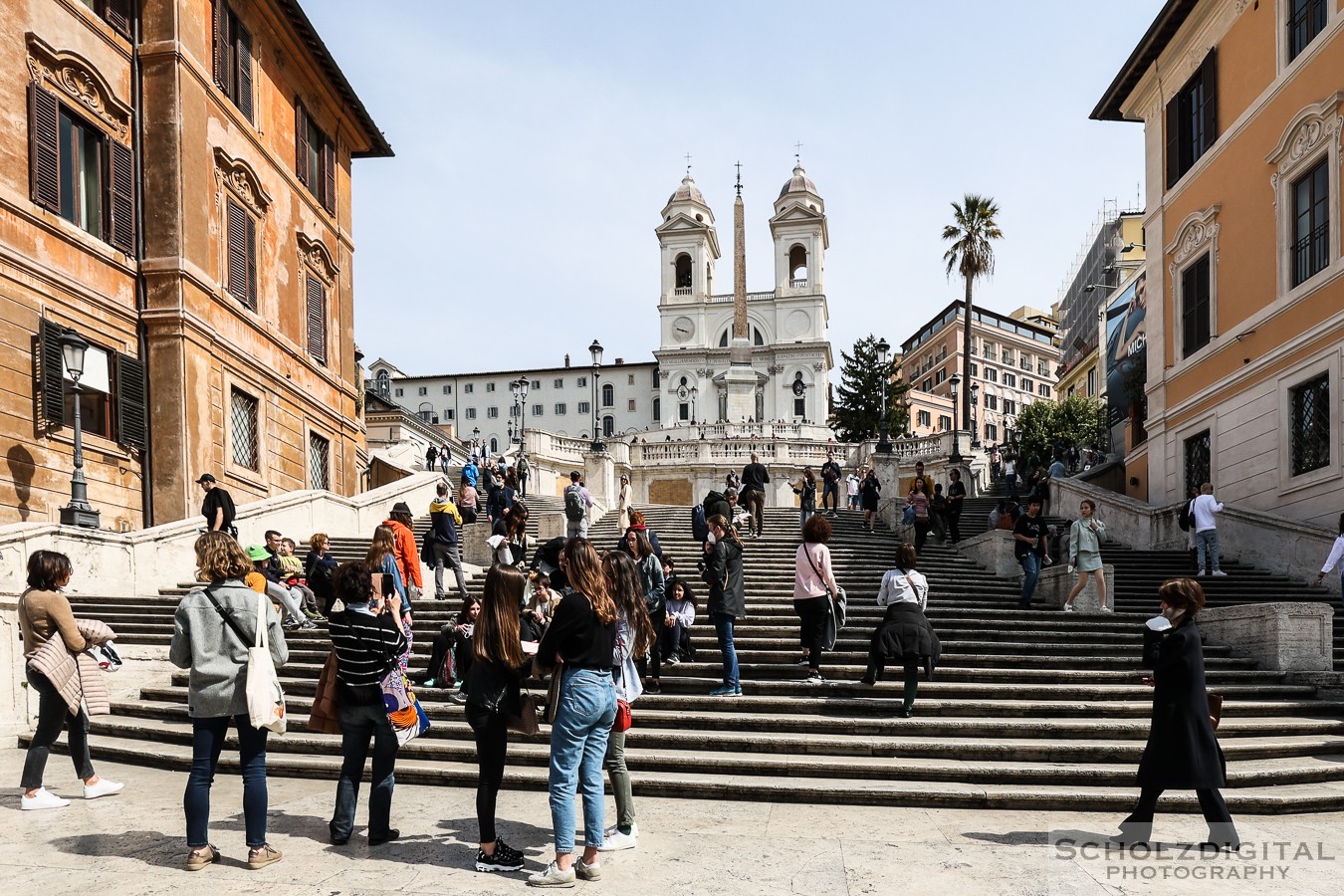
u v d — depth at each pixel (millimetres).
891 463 33188
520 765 8273
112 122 16516
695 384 95125
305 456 22469
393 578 8859
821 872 5688
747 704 9461
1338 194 15555
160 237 16953
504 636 5797
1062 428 56438
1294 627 10727
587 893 5297
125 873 5582
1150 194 22828
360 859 5867
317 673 10688
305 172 23312
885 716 9273
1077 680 10297
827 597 9992
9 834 6398
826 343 93312
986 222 46562
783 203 99562
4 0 14078
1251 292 18281
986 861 5930
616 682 6160
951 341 95562
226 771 8391
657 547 10797
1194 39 20719
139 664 10836
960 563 17406
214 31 18750
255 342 20016
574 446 41438
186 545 15008
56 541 12500
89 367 14922
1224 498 19109
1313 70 16359
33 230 14445
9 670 9883
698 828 6672
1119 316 41188
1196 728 6168
